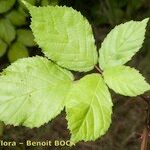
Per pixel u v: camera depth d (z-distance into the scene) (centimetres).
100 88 21
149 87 21
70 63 23
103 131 20
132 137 102
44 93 21
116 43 23
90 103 21
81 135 19
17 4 63
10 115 21
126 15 121
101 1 119
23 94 21
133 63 114
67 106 21
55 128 99
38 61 22
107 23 124
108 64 23
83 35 23
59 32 23
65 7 23
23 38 66
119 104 105
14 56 65
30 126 21
